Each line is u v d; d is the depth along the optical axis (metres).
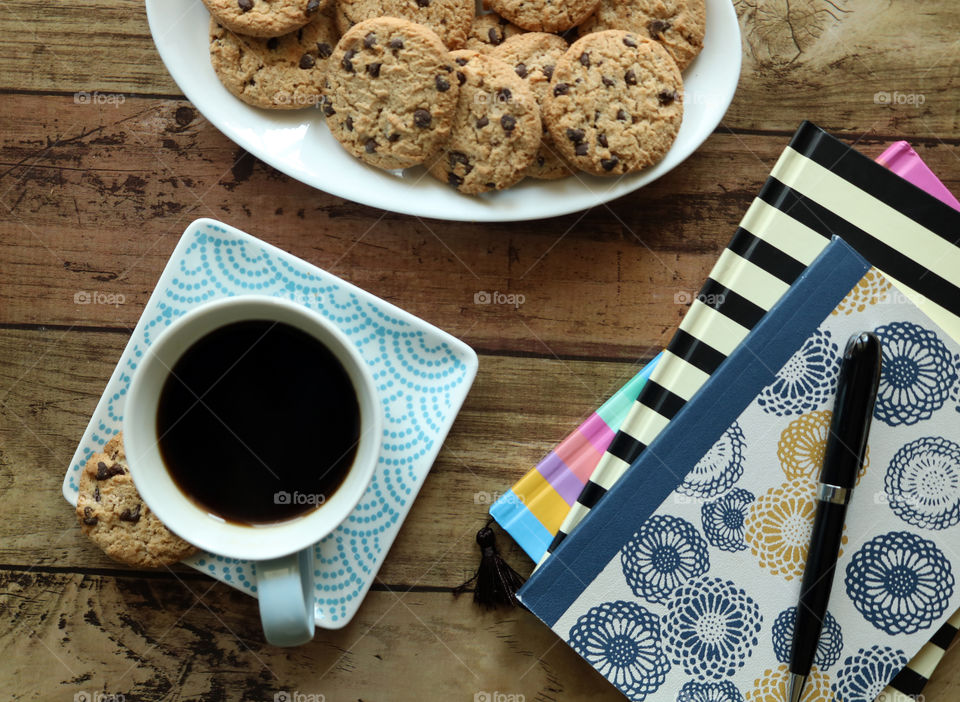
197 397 0.50
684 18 0.53
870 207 0.53
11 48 0.55
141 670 0.54
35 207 0.55
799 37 0.56
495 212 0.53
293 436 0.50
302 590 0.49
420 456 0.52
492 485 0.55
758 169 0.56
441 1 0.53
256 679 0.55
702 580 0.52
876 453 0.52
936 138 0.56
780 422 0.52
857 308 0.52
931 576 0.52
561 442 0.54
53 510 0.54
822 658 0.52
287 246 0.55
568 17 0.53
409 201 0.53
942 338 0.52
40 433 0.55
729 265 0.53
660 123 0.53
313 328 0.49
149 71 0.55
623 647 0.52
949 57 0.56
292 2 0.52
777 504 0.52
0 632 0.54
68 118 0.55
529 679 0.55
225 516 0.49
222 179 0.55
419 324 0.52
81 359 0.55
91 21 0.55
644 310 0.55
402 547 0.55
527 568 0.55
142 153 0.55
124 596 0.54
